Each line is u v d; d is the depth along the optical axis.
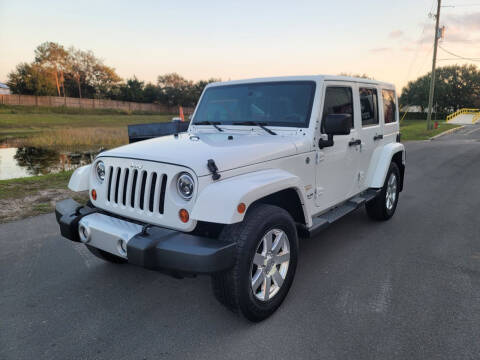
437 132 29.27
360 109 4.53
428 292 3.41
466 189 7.91
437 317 2.99
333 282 3.62
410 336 2.74
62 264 4.05
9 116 47.62
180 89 80.31
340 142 4.06
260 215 2.78
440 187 8.14
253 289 2.80
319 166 3.73
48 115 52.94
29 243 4.62
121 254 2.75
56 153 17.81
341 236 4.94
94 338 2.75
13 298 3.34
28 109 57.03
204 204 2.49
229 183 2.64
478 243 4.67
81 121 45.78
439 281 3.63
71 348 2.64
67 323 2.95
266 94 3.91
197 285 3.60
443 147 17.75
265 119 3.84
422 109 78.19
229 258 2.54
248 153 2.95
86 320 3.00
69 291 3.47
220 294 2.72
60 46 74.00
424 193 7.52
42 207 6.07
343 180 4.26
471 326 2.86
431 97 31.42
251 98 3.99
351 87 4.29
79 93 78.06
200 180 2.56
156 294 3.42
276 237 2.99
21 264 4.04
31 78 65.31
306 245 4.62
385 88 5.35
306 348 2.61
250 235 2.67
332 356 2.52
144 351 2.60
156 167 2.74
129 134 5.11
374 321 2.94
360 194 4.89
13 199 6.53
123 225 2.84
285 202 3.35
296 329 2.84
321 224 3.58
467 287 3.50
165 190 2.71
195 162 2.61
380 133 5.15
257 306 2.83
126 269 3.94
